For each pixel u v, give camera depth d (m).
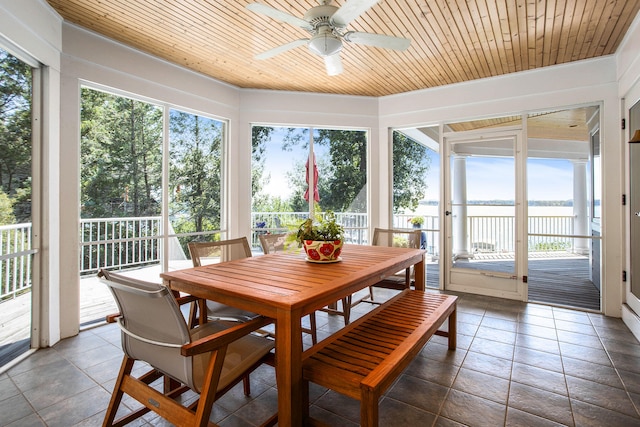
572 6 2.43
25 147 2.43
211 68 3.72
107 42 3.01
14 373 2.14
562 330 2.84
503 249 3.86
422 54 3.26
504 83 3.77
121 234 3.26
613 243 3.18
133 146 3.34
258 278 1.84
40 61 2.45
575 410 1.74
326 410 1.79
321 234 2.29
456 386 1.97
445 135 4.20
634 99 2.82
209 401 1.28
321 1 2.33
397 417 1.69
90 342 2.65
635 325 2.70
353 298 3.90
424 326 1.87
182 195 3.81
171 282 1.93
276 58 3.44
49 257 2.55
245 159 4.39
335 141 4.67
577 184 3.84
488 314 3.26
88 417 1.71
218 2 2.46
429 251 4.41
